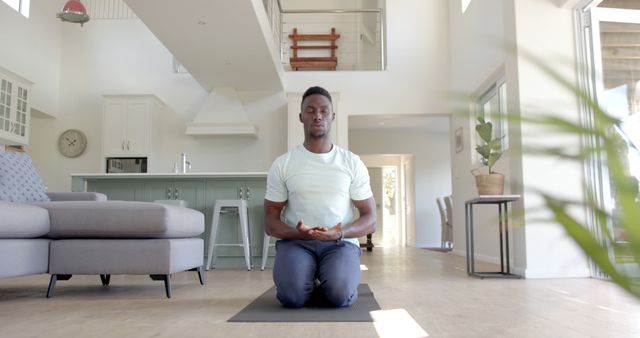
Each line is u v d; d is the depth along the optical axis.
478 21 6.29
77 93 8.51
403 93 8.00
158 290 3.26
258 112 8.30
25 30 7.73
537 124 0.30
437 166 11.38
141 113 7.96
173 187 5.26
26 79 7.36
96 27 8.63
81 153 8.38
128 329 1.97
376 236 13.08
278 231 2.46
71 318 2.23
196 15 5.52
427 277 4.12
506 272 4.39
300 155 2.54
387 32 8.11
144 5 5.27
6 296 2.98
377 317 2.21
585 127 0.29
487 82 6.07
